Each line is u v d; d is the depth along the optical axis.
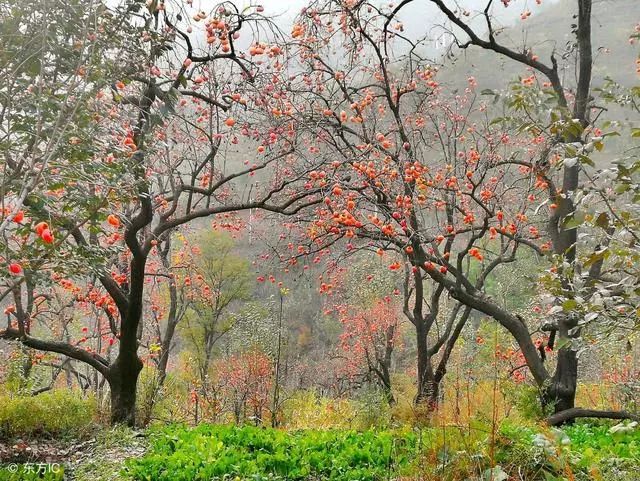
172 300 12.13
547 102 6.98
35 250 4.07
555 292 3.85
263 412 10.05
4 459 6.22
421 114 9.10
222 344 17.45
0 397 7.67
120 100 4.66
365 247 7.71
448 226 7.39
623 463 4.45
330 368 17.58
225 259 16.30
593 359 11.89
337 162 6.74
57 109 3.83
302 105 7.92
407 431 5.84
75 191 4.07
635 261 3.35
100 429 7.25
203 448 5.89
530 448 4.21
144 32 4.84
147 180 5.21
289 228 9.52
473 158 8.06
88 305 11.20
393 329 13.76
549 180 7.31
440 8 8.00
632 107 5.03
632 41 6.97
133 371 7.91
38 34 3.81
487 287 15.53
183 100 6.75
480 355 11.84
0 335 7.40
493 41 8.33
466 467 4.18
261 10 5.79
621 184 3.56
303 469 5.36
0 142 3.94
